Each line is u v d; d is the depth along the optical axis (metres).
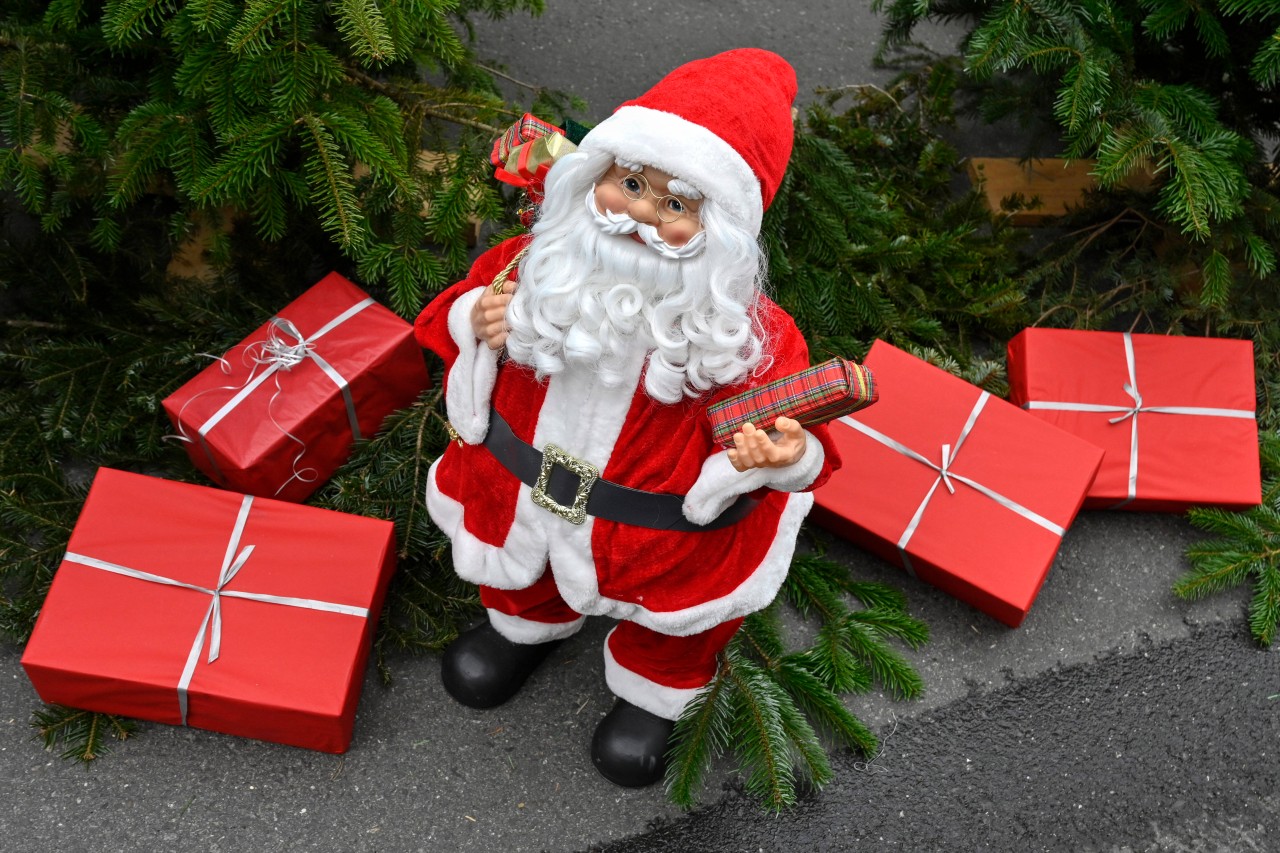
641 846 1.88
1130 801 1.97
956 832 1.93
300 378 1.96
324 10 1.95
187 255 2.20
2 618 1.90
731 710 1.87
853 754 1.96
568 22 2.72
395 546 1.93
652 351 1.56
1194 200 1.98
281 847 1.84
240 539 1.86
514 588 1.77
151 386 2.06
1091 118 2.04
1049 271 2.34
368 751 1.91
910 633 2.00
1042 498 2.00
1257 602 2.08
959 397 2.05
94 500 1.85
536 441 1.64
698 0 2.80
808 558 2.05
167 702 1.81
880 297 2.18
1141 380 2.14
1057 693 2.04
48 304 2.12
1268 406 2.24
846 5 2.80
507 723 1.95
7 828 1.82
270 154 1.87
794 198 2.14
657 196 1.52
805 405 1.51
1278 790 2.00
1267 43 1.99
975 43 2.04
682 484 1.62
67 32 1.93
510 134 1.66
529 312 1.58
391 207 2.02
